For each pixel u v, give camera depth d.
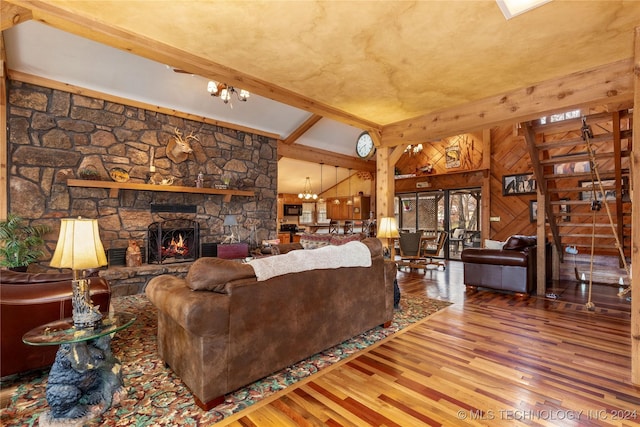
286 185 11.48
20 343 2.15
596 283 5.36
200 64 2.66
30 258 3.82
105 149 4.72
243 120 6.28
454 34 2.31
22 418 1.80
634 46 2.21
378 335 3.02
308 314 2.43
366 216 10.64
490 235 7.63
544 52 2.57
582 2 1.94
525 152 7.21
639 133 2.17
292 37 2.35
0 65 3.61
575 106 2.99
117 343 2.85
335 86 3.23
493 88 3.30
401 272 6.52
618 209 4.13
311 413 1.83
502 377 2.23
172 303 1.93
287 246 4.54
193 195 5.63
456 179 8.43
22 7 1.93
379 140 4.55
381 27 2.22
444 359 2.51
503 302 4.18
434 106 3.81
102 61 4.35
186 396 2.01
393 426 1.72
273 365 2.20
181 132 5.54
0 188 3.78
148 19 2.13
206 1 1.94
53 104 4.29
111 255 4.72
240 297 2.00
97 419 1.78
